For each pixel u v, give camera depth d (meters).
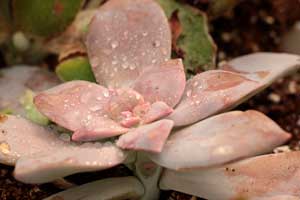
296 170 0.39
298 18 0.53
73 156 0.37
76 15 0.47
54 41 0.48
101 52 0.42
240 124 0.38
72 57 0.45
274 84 0.50
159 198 0.43
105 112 0.40
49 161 0.36
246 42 0.53
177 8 0.47
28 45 0.49
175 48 0.46
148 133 0.37
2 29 0.49
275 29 0.53
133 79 0.42
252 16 0.54
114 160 0.38
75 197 0.40
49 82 0.47
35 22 0.47
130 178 0.41
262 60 0.43
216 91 0.39
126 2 0.43
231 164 0.39
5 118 0.40
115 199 0.40
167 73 0.40
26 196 0.43
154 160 0.38
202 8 0.49
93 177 0.43
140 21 0.43
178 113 0.39
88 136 0.39
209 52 0.46
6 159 0.38
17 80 0.47
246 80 0.39
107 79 0.42
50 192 0.43
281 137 0.37
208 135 0.38
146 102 0.40
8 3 0.48
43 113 0.39
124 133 0.39
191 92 0.40
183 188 0.40
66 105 0.40
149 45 0.42
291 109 0.49
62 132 0.40
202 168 0.37
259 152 0.37
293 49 0.52
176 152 0.38
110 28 0.43
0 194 0.44
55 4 0.46
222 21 0.53
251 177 0.39
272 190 0.39
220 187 0.39
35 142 0.39
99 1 0.49
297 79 0.51
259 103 0.49
